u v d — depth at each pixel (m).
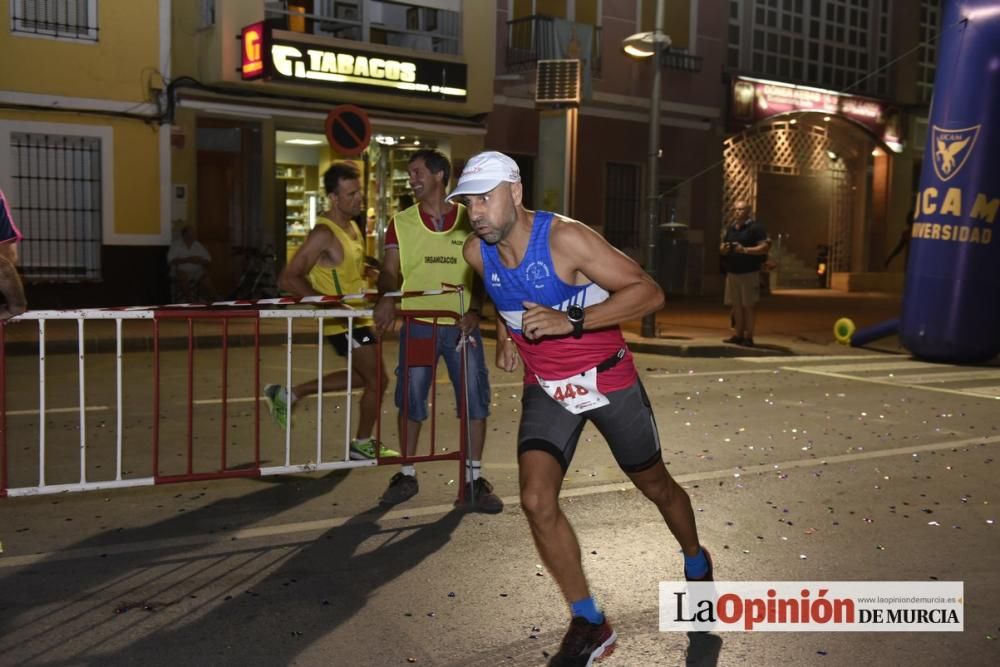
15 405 8.51
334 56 17.06
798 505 5.91
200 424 7.89
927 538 5.30
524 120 20.88
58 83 15.67
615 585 4.53
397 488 5.81
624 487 6.20
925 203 13.05
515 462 6.90
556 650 3.82
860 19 26.91
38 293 15.81
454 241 5.65
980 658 3.83
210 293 16.66
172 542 5.00
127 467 6.47
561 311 3.52
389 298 5.54
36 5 15.44
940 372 12.05
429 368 5.71
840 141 26.89
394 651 3.78
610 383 3.66
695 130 23.86
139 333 13.28
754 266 13.83
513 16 20.39
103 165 16.19
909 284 13.28
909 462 7.08
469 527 5.33
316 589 4.40
